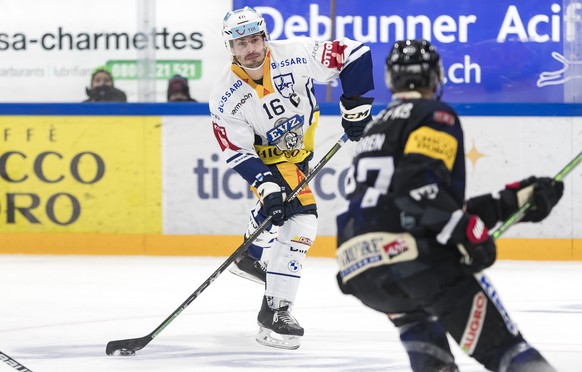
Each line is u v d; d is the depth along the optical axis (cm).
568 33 1475
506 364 541
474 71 1493
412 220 539
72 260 1501
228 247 1523
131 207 1542
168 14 1529
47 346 903
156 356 852
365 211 555
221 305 1127
